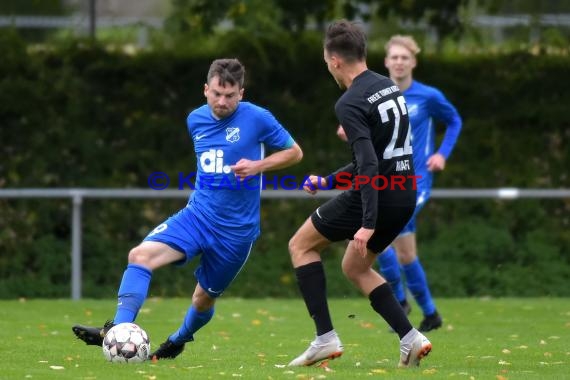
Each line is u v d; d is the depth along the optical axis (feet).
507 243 158.20
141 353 76.43
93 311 128.98
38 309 131.34
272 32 164.35
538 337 104.27
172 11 166.40
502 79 165.99
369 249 75.51
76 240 146.20
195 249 77.87
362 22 171.32
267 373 72.49
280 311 131.44
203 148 79.05
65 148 161.58
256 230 79.87
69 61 162.40
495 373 75.00
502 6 173.99
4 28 162.91
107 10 189.37
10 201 158.10
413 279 110.11
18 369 74.64
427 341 76.07
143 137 163.22
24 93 160.15
